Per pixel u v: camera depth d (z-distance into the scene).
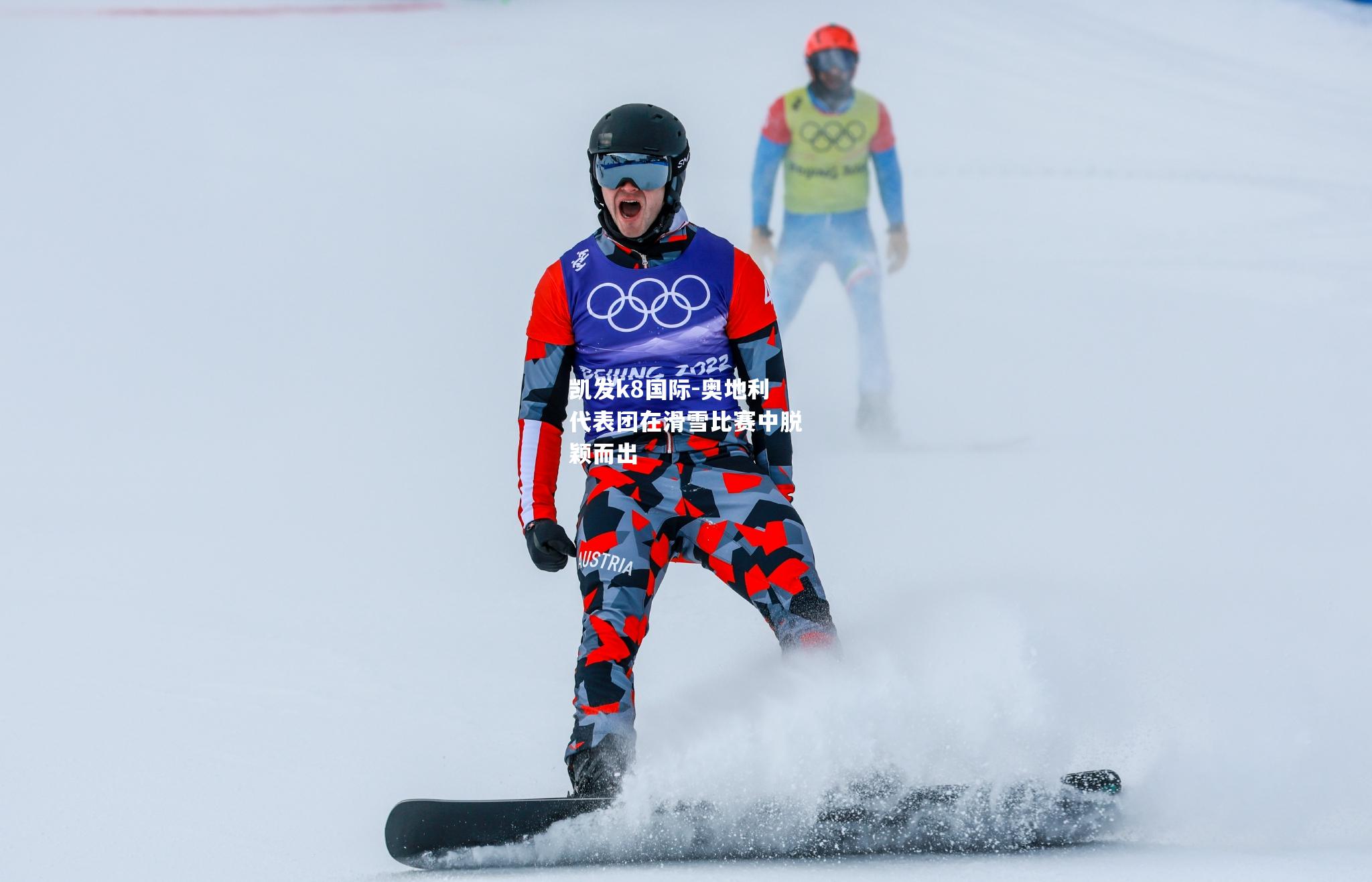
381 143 59.69
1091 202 53.78
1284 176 57.25
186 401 30.36
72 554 19.33
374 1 85.38
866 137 28.27
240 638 15.47
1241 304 40.06
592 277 10.84
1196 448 25.80
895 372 33.47
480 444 26.89
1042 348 35.56
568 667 14.57
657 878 8.66
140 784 11.10
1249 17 82.56
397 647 15.20
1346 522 20.17
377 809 10.56
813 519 20.69
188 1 82.62
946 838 9.20
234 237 46.97
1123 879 8.25
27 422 28.56
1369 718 11.62
